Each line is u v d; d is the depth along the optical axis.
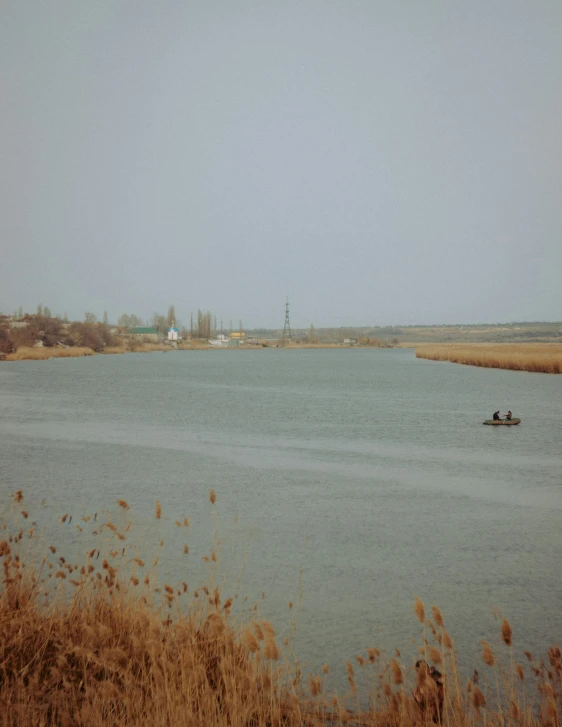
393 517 21.98
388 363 163.88
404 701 7.46
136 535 19.03
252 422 48.69
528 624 13.45
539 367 111.38
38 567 14.93
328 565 16.97
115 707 7.23
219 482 27.34
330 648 12.05
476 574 16.50
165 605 11.97
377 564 17.14
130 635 8.44
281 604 14.16
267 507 23.17
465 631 13.12
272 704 7.61
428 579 16.11
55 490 25.48
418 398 69.50
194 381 95.81
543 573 16.61
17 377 100.75
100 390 78.19
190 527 20.20
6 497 24.14
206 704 7.25
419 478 28.61
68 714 7.10
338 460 32.91
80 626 9.01
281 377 107.25
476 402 64.62
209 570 16.03
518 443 38.84
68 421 48.47
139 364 152.88
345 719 7.82
